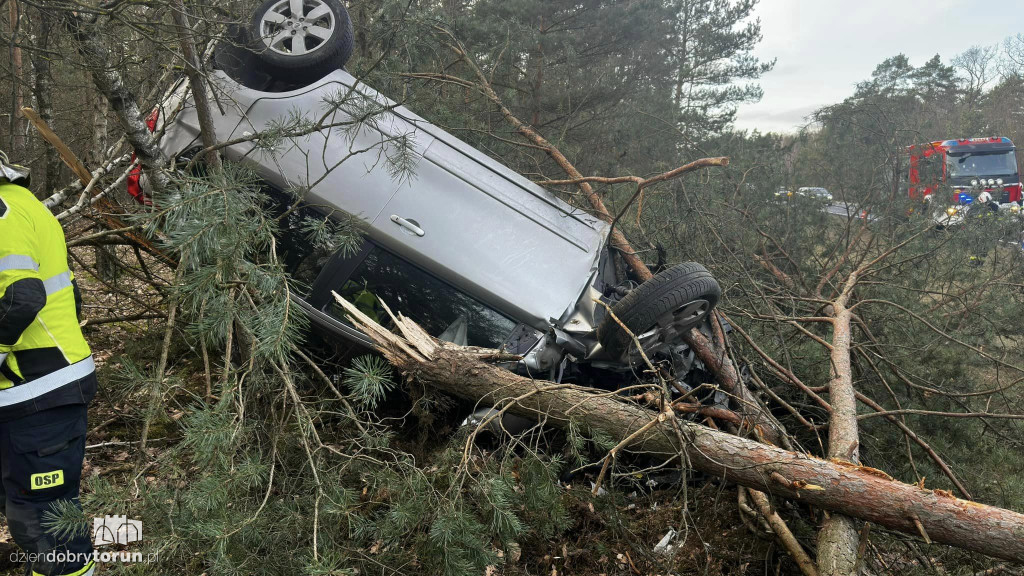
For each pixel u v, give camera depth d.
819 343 4.56
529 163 6.76
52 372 2.30
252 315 2.80
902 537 2.92
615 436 3.10
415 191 3.90
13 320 2.12
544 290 3.68
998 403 4.83
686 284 3.40
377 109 3.62
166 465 2.57
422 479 2.67
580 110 10.03
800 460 2.81
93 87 5.71
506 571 2.86
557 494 2.89
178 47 3.68
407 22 5.56
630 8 10.61
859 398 4.00
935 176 6.55
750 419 3.53
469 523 2.48
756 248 6.40
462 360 3.35
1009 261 5.97
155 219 2.61
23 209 2.26
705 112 13.84
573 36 10.39
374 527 2.52
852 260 6.30
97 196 3.90
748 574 3.02
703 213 5.93
